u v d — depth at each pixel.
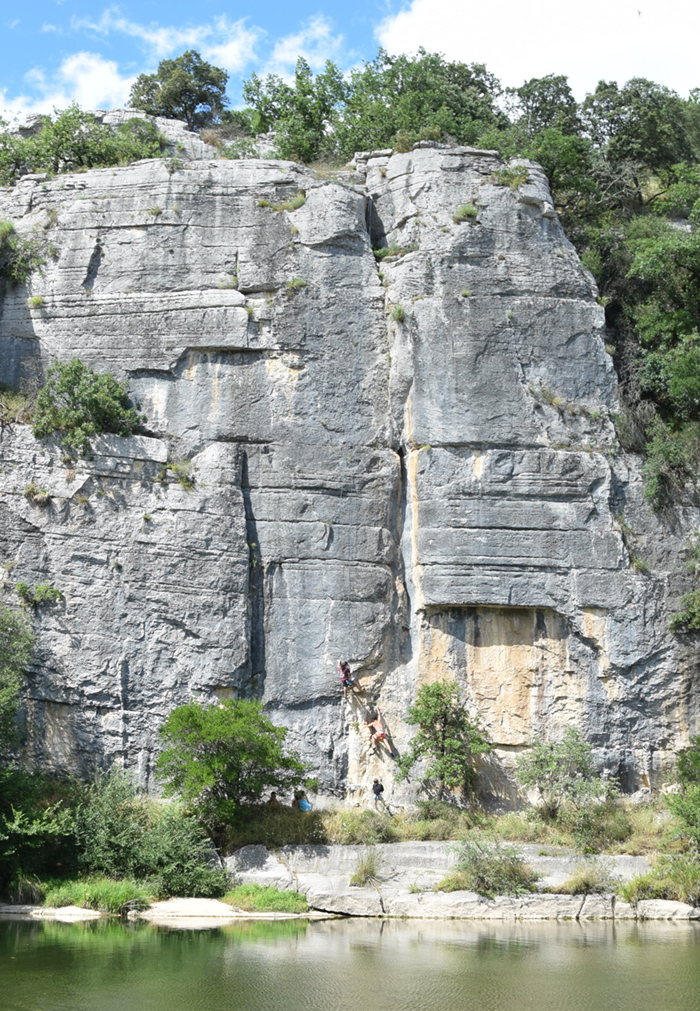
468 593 28.61
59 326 31.47
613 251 34.97
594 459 29.48
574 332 30.67
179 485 29.50
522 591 28.61
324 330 30.84
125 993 16.56
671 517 29.78
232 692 28.52
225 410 30.41
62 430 29.86
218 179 31.98
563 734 28.20
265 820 25.53
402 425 30.64
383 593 29.45
